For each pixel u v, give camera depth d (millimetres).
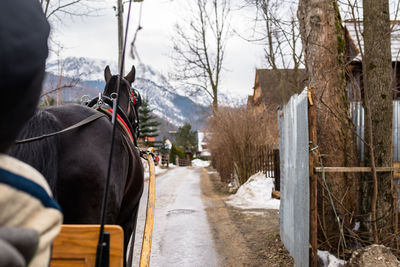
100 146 2303
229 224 7863
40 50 800
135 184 3029
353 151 5312
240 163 14289
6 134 784
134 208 3227
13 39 729
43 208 798
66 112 2346
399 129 6586
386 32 4633
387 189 4566
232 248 5992
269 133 13969
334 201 4992
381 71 4625
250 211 9344
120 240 1472
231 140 14359
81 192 2107
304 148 4145
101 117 2500
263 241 6152
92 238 1466
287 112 5246
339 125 5195
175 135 88625
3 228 709
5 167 758
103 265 1446
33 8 804
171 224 8109
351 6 4238
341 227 4266
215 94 24812
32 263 765
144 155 3666
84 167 2135
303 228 4113
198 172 32031
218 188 16484
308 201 3922
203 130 23938
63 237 1454
